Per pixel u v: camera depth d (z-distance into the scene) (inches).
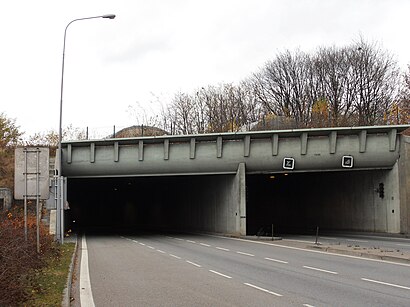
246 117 2728.8
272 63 2701.8
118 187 2402.8
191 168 1460.4
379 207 1437.0
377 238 1270.9
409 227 1327.5
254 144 1439.5
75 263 716.7
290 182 1993.1
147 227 2497.5
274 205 2137.1
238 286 488.4
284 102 2667.3
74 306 388.5
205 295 435.8
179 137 1423.5
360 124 2306.8
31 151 645.9
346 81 2497.5
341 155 1412.4
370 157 1398.9
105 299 420.8
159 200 2396.7
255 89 2780.5
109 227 2699.3
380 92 2423.7
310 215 1839.3
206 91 2837.1
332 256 798.5
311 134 1422.2
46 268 578.6
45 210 1470.2
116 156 1439.5
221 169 1464.1
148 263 735.1
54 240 980.6
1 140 2094.0
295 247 1018.1
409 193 1336.1
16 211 1472.7
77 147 1444.4
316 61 2576.3
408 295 422.9
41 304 361.4
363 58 2460.6
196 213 1844.2
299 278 541.3
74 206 2940.5
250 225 2244.1
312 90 2596.0
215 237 1461.6
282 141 1432.1
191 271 627.2
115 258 821.9
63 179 1078.4
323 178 1736.0
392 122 2204.7
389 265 654.5
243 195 1438.2
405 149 1359.5
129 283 519.2
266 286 485.7
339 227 1646.2
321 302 392.5
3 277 352.5
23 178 640.4
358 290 451.5
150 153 1448.1
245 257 818.2
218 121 2719.0
